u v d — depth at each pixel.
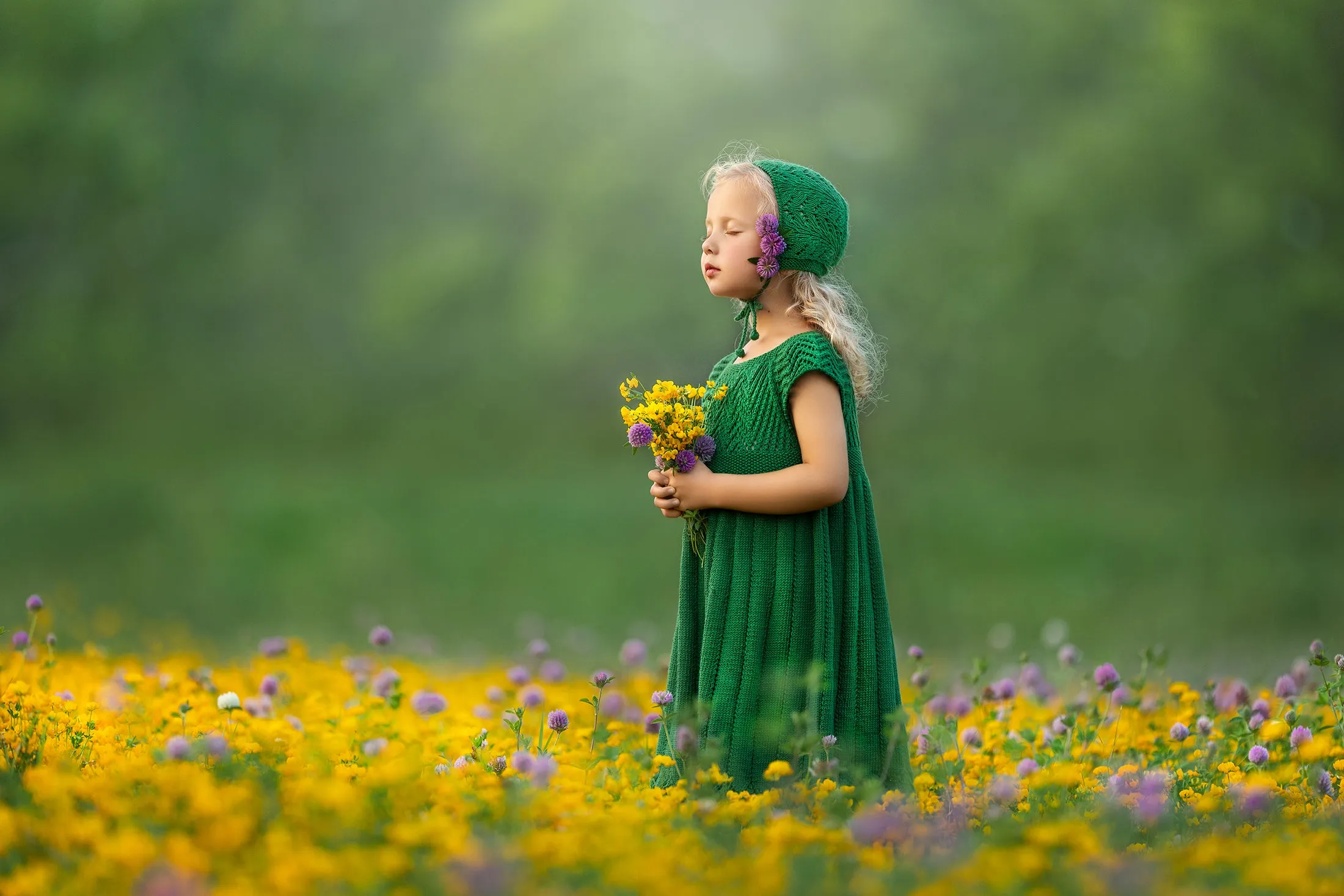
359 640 11.06
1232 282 24.66
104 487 26.55
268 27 30.33
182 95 30.64
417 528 23.97
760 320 3.99
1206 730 4.38
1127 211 24.83
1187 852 2.91
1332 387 25.14
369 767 3.73
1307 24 23.23
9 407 31.62
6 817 2.82
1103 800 3.60
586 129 28.25
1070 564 21.55
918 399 27.25
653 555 22.31
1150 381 26.23
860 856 2.86
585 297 27.28
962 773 4.10
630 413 3.80
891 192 26.80
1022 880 2.64
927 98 26.58
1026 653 5.30
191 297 31.83
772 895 2.60
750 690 3.71
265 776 3.36
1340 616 17.64
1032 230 25.44
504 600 18.89
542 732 4.29
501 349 30.06
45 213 30.61
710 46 28.28
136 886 2.48
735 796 3.44
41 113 29.27
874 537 3.93
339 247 32.09
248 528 23.91
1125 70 25.42
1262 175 23.67
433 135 31.19
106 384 31.72
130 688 5.10
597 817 3.09
